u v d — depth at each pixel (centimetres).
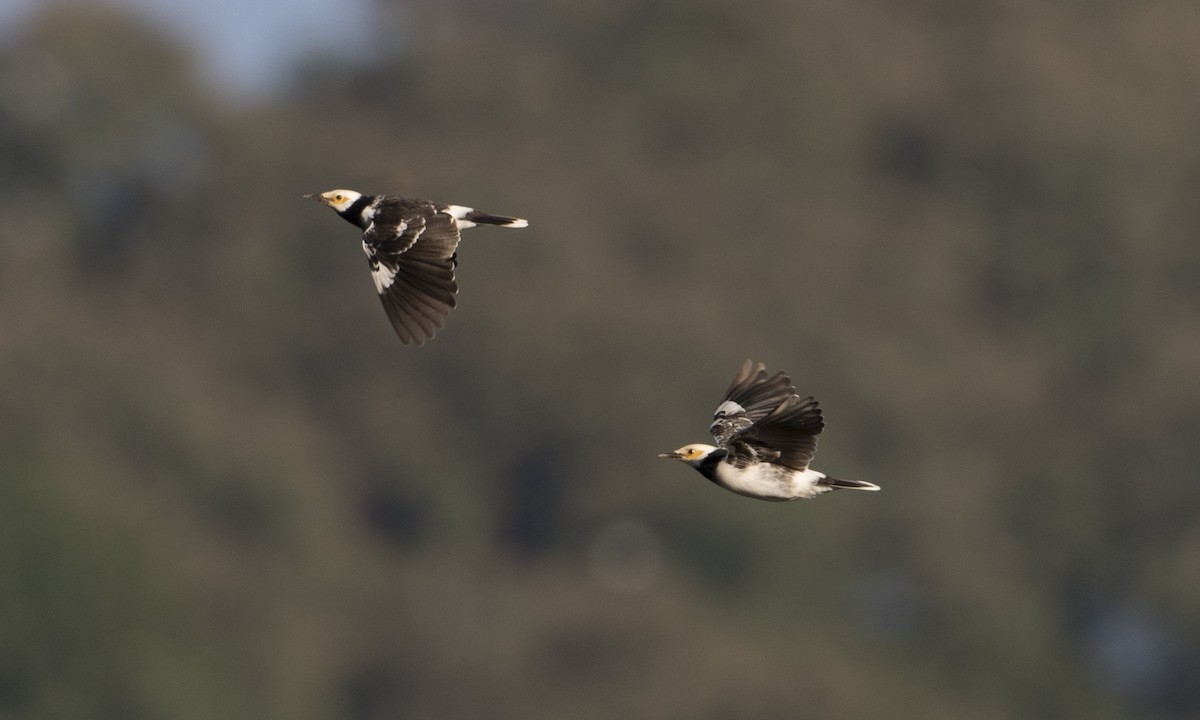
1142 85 6197
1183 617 5425
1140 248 5969
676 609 4844
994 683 5194
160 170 6188
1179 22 6362
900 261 5944
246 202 6038
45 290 5875
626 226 5966
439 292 1223
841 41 6359
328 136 6097
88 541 4353
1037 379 5806
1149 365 5775
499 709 4709
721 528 5216
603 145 6169
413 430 5572
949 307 5953
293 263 5981
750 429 1249
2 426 5234
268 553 5288
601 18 6506
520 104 6256
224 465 5378
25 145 6166
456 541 5506
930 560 5259
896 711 4703
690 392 5438
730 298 5794
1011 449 5631
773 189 6103
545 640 4781
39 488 4419
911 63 6341
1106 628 5622
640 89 6359
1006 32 6353
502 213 5769
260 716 4631
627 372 5412
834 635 5144
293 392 5800
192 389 5497
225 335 5850
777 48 6309
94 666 4275
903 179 6312
